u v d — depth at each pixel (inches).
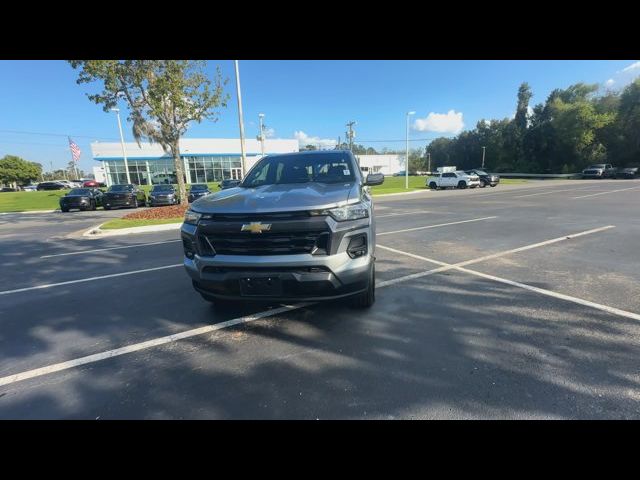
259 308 164.9
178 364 119.8
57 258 298.7
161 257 287.6
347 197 129.2
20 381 112.4
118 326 153.0
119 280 224.4
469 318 147.1
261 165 197.0
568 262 229.1
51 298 193.6
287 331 140.6
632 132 2009.1
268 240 121.2
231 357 122.8
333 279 121.5
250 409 95.3
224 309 166.1
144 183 1985.7
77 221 611.8
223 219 126.2
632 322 139.9
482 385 101.3
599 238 302.8
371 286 153.7
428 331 136.3
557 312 151.0
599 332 132.0
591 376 104.0
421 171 4419.3
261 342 132.6
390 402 95.7
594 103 2244.1
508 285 187.2
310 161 189.3
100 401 101.2
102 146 1921.8
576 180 1637.6
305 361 118.1
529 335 130.8
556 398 94.7
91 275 238.8
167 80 488.7
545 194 816.9
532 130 2568.9
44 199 1257.4
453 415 90.0
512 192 936.9
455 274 208.5
